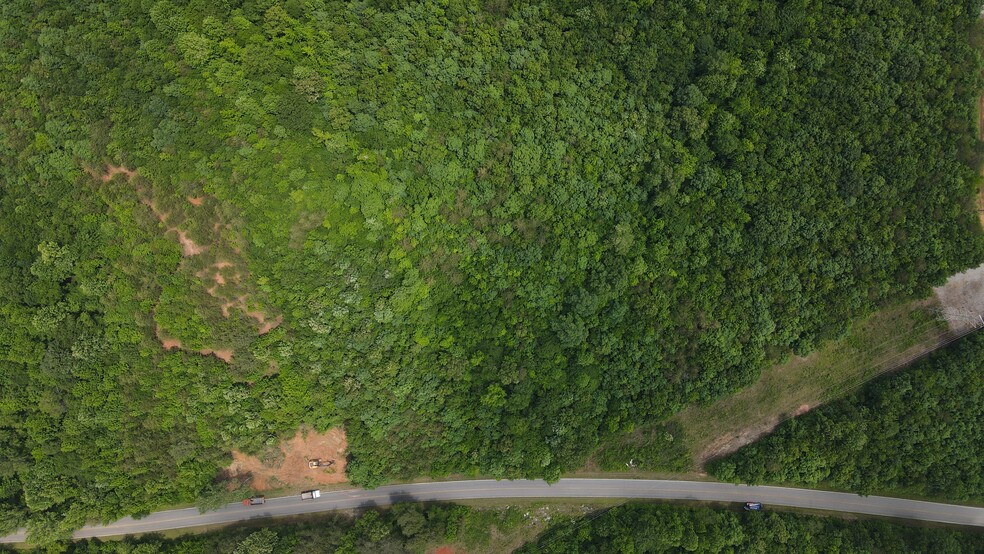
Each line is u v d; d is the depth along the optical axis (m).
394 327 78.38
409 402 82.19
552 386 86.19
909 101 88.81
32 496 78.19
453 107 78.31
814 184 88.12
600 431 89.12
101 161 70.62
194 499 81.50
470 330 82.12
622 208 85.00
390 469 84.25
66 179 71.69
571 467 87.06
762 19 87.88
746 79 87.19
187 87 70.62
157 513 84.69
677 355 88.50
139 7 73.81
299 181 68.94
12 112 72.38
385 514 86.25
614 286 84.75
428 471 85.38
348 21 77.19
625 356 87.44
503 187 79.81
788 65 87.94
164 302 72.94
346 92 73.44
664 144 85.50
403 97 76.56
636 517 88.69
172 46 72.06
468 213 79.00
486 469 85.94
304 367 76.62
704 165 86.56
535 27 83.75
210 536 84.19
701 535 87.50
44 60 72.00
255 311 73.25
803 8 89.19
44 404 76.38
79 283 73.69
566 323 83.94
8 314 73.94
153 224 70.25
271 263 70.56
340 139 70.94
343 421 81.25
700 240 86.75
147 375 75.69
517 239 81.50
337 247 71.50
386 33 78.12
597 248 84.19
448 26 81.06
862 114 87.81
